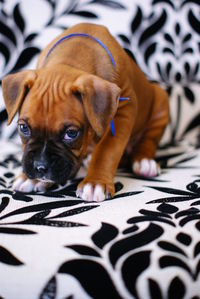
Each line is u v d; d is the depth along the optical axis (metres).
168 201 0.42
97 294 0.30
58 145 0.41
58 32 0.67
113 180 0.45
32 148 0.41
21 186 0.46
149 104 0.61
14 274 0.31
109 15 0.69
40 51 0.67
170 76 0.71
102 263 0.32
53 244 0.34
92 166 0.45
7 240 0.34
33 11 0.67
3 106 0.66
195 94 0.71
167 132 0.71
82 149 0.43
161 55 0.71
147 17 0.70
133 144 0.61
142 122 0.60
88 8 0.68
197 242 0.35
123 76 0.50
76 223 0.37
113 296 0.30
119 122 0.49
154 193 0.44
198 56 0.72
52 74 0.43
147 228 0.36
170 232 0.36
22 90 0.43
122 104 0.49
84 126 0.42
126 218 0.38
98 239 0.34
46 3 0.67
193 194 0.44
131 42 0.69
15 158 0.59
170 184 0.47
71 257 0.32
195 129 0.71
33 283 0.31
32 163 0.41
